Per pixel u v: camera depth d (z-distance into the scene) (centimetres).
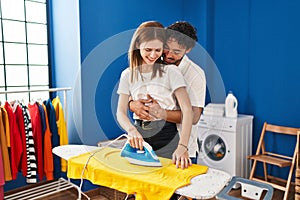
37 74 321
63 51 313
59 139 278
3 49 296
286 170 340
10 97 305
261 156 328
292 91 330
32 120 259
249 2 356
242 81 371
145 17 349
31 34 314
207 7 378
